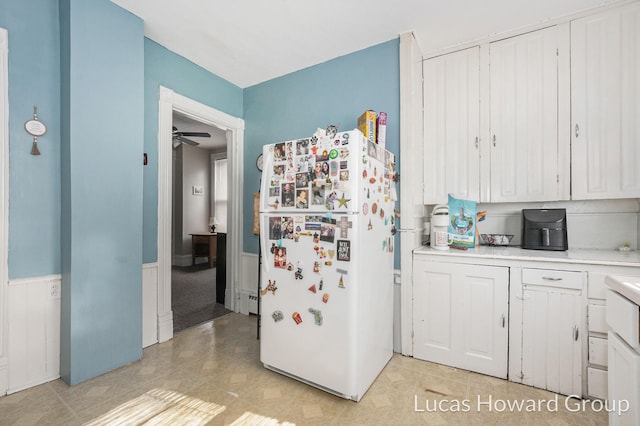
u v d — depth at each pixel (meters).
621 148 1.86
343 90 2.63
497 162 2.24
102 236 1.92
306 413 1.60
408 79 2.28
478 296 1.99
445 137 2.42
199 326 2.86
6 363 1.69
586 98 1.96
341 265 1.70
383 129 2.20
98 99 1.90
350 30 2.27
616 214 2.09
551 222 2.13
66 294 1.82
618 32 1.87
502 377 1.92
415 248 2.31
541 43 2.10
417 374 1.99
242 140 3.29
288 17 2.12
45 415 1.54
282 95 3.01
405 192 2.28
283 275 1.93
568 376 1.74
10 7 1.69
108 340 1.97
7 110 1.68
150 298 2.41
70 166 1.78
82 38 1.82
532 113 2.13
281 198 1.96
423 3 1.95
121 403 1.66
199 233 6.15
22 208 1.73
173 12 2.07
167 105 2.51
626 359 0.91
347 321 1.67
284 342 1.92
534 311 1.83
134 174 2.09
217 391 1.79
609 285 1.02
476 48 2.32
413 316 2.23
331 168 1.75
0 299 1.67
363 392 1.75
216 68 2.87
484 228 2.53
